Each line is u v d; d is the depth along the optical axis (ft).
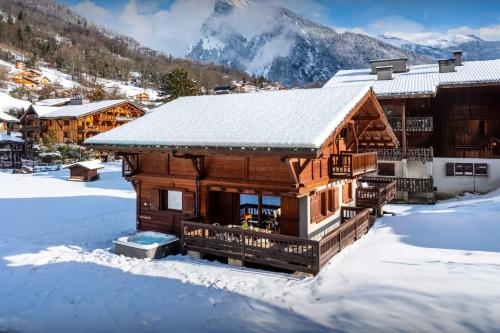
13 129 199.82
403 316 22.81
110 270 36.83
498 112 88.38
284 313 25.72
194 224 40.40
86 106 197.26
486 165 84.28
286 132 35.35
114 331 24.73
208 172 44.27
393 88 90.27
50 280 34.55
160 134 43.78
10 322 26.35
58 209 73.36
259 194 40.68
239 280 33.12
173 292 30.91
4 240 50.01
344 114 38.11
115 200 83.82
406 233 43.24
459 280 26.66
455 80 87.97
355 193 58.29
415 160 88.63
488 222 43.45
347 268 32.65
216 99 53.98
